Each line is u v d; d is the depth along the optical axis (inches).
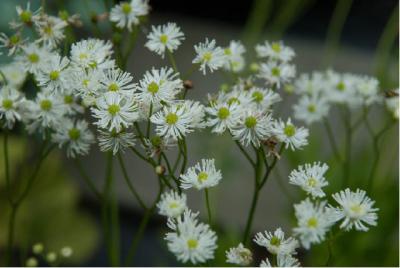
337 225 17.8
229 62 18.8
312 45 42.1
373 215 15.8
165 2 45.2
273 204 34.3
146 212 18.3
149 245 34.0
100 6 25.1
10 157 25.7
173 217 15.7
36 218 27.0
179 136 16.0
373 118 32.7
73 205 29.1
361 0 45.6
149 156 16.3
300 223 15.6
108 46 17.2
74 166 36.2
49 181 27.9
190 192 31.4
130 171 36.5
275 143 16.6
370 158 27.3
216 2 45.9
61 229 27.9
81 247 28.4
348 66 40.2
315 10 45.7
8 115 17.8
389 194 25.4
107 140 16.3
